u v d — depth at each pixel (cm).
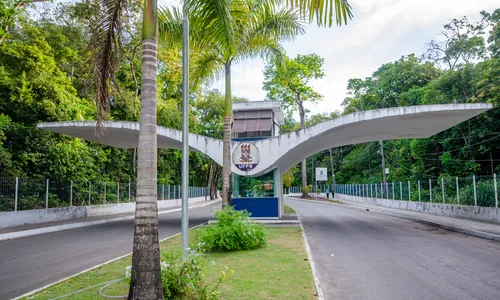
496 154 2453
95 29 700
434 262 914
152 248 508
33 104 2050
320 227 1722
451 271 814
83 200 2344
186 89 766
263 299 568
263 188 1909
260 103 2292
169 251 617
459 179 2147
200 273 566
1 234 1390
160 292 505
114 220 2230
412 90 3262
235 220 1061
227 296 580
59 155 2156
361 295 634
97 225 1941
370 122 1695
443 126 1869
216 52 1605
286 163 2195
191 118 3850
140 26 2019
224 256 928
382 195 3466
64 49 2294
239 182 1923
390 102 3962
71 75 2622
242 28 1025
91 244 1259
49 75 2086
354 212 2742
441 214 2252
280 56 1596
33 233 1548
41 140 2122
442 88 2666
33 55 1956
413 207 2678
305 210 2955
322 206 3566
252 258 898
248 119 2262
